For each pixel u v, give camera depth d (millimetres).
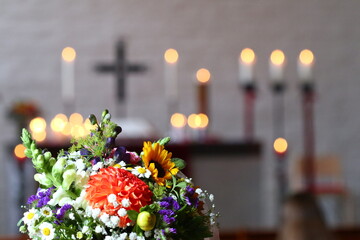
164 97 7336
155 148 1475
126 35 7340
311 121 7352
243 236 4578
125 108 7316
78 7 7320
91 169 1431
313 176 6793
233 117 7371
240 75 7383
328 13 7461
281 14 7434
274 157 7344
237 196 5777
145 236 1359
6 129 7145
